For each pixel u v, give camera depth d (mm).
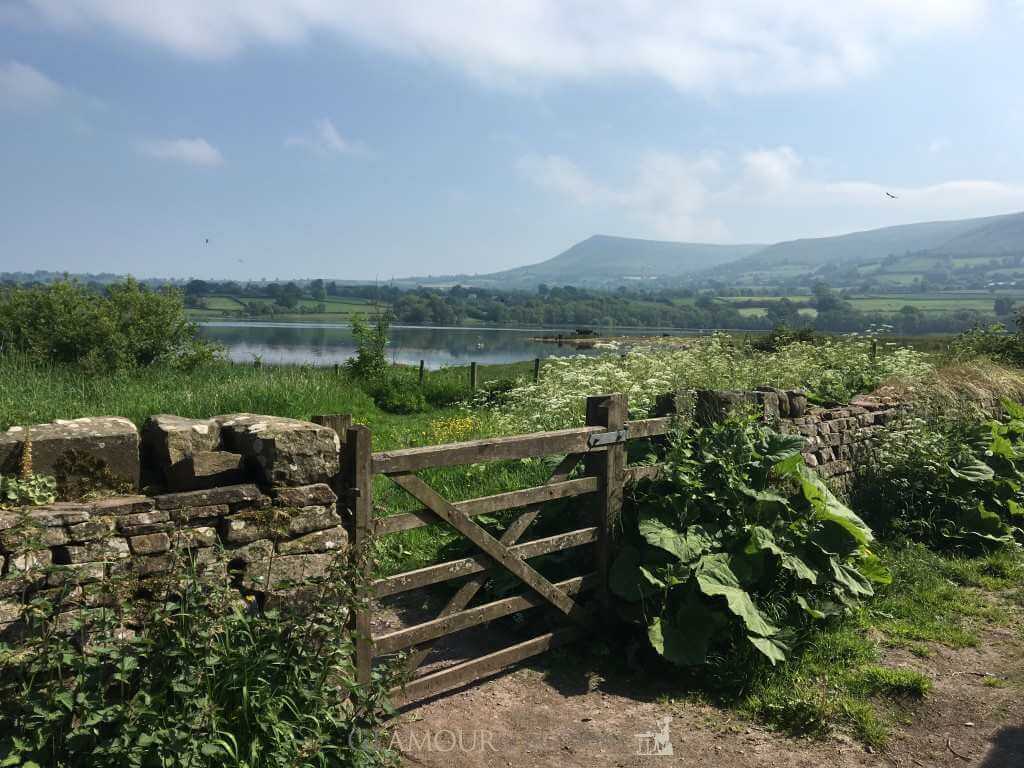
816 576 5148
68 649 2645
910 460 7570
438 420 12570
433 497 4082
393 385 18766
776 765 3701
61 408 9758
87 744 2666
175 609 2938
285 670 3170
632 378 9414
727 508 5176
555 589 4758
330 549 3535
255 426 3480
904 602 5605
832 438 7344
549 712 4188
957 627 5234
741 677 4414
